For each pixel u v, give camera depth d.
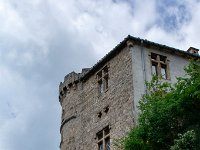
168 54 29.17
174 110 20.73
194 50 31.75
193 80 20.73
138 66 27.19
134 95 25.80
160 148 20.86
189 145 18.86
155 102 21.62
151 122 21.16
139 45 28.19
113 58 29.28
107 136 27.00
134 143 21.34
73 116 31.55
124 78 27.25
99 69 30.56
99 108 28.86
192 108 20.31
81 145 29.44
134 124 24.61
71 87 33.25
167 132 20.77
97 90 29.88
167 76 28.16
